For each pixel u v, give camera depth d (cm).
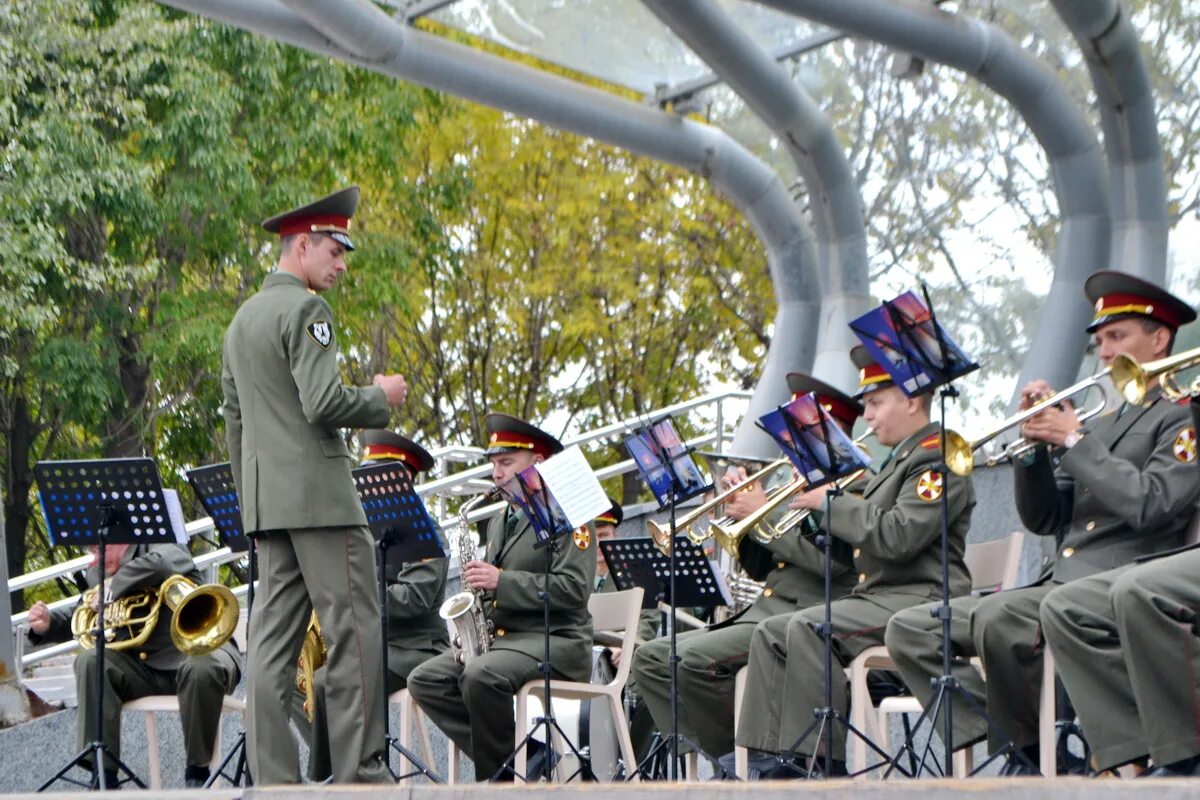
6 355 2198
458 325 3075
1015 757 875
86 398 2206
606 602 1155
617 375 3095
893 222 1653
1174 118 1429
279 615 895
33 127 2005
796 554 1053
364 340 2906
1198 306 1408
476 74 1430
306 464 886
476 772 1094
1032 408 855
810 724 936
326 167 2414
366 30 1336
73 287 2202
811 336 1686
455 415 3200
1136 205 1435
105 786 1028
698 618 1405
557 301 2997
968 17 1395
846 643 956
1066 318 1462
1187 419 855
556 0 1489
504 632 1119
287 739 886
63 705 1315
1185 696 742
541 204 2914
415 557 1034
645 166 2944
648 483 973
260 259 2370
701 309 3041
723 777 991
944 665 844
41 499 1010
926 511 956
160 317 2253
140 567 1141
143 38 2098
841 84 1645
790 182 1747
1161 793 556
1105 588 801
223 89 2148
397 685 1188
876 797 602
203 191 2194
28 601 2747
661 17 1386
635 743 1286
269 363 894
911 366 841
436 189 2678
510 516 1179
